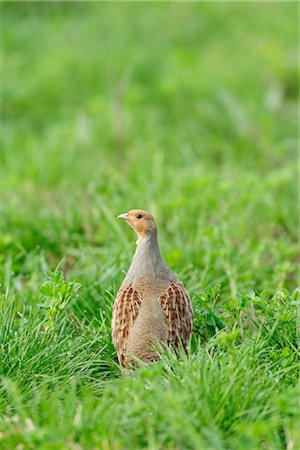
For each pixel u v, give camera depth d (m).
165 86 19.47
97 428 7.29
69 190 14.66
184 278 10.94
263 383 7.82
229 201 13.66
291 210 14.46
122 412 7.46
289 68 20.89
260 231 13.84
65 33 22.73
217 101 19.28
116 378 8.69
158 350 8.26
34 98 19.61
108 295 10.20
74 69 20.55
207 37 23.38
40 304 8.98
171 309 8.45
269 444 7.35
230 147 17.73
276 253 11.99
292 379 8.10
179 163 16.91
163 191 14.66
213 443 7.15
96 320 9.59
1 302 9.22
